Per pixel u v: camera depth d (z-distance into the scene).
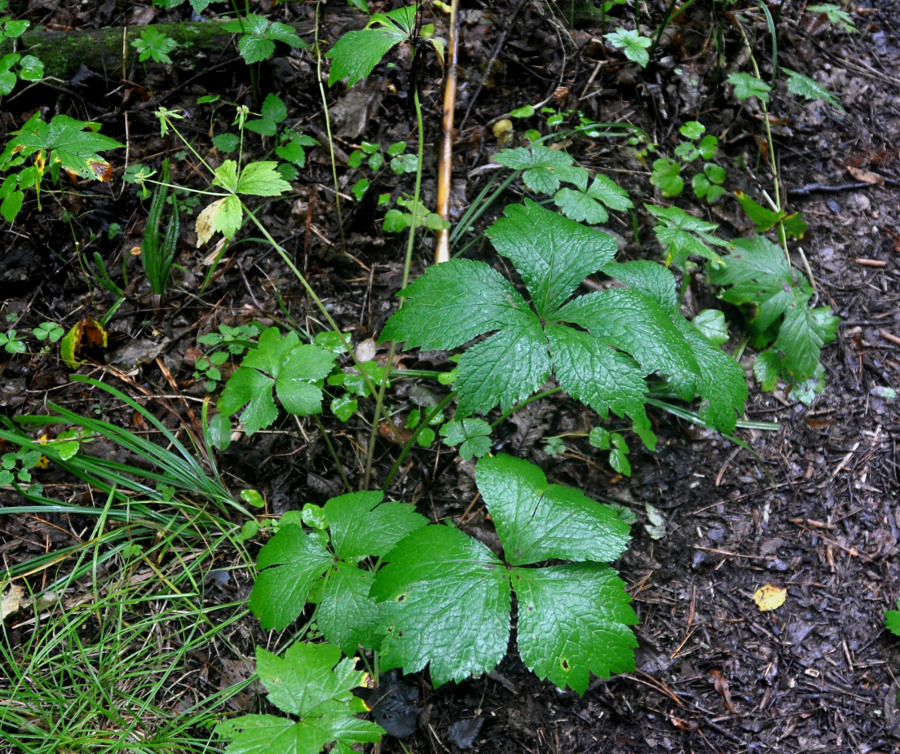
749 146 0.77
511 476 0.54
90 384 0.66
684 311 0.69
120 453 0.64
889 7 0.88
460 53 0.77
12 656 0.57
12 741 0.54
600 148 0.74
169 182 0.73
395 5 0.79
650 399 0.67
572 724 0.58
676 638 0.61
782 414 0.68
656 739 0.59
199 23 0.76
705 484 0.65
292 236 0.71
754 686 0.60
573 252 0.55
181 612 0.59
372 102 0.75
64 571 0.60
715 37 0.80
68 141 0.63
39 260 0.70
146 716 0.56
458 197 0.72
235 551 0.61
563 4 0.80
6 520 0.62
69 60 0.75
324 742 0.49
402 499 0.63
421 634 0.50
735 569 0.63
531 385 0.52
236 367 0.67
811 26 0.84
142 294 0.69
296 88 0.75
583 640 0.51
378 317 0.68
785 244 0.71
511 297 0.54
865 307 0.72
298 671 0.51
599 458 0.65
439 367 0.67
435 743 0.57
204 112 0.75
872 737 0.60
